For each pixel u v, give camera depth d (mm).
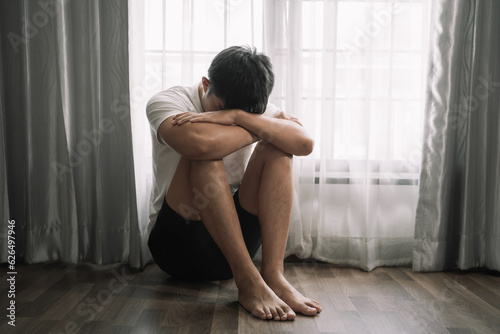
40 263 1757
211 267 1438
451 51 1662
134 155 1737
